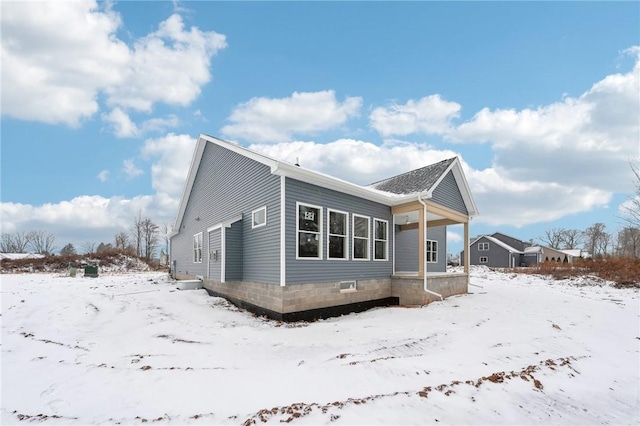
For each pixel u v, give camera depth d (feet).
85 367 16.24
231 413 10.73
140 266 110.22
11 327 25.26
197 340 21.43
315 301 29.37
